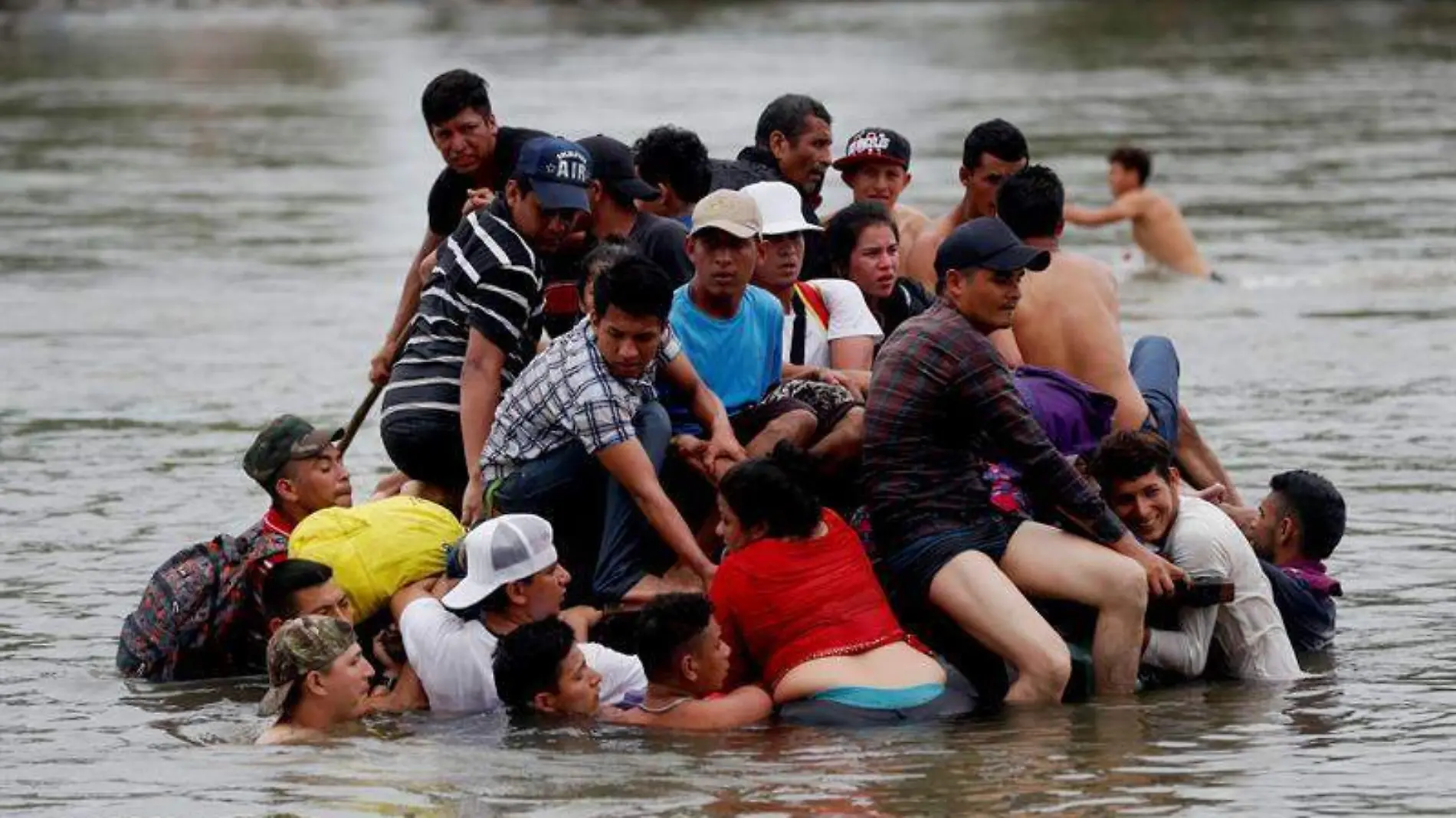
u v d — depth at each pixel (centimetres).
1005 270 1419
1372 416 2277
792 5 10881
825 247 1725
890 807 1201
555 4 11044
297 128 5634
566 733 1355
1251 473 2014
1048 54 7744
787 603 1395
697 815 1192
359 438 2267
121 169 4841
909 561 1437
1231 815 1181
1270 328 2838
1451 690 1418
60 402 2464
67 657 1550
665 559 1513
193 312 3052
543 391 1487
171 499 2006
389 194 4384
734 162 1834
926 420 1437
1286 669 1461
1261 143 5000
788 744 1327
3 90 6762
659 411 1503
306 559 1467
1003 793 1222
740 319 1544
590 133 5075
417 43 8600
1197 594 1446
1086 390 1549
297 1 11069
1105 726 1353
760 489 1400
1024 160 1786
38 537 1873
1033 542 1438
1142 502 1456
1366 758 1278
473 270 1558
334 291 3228
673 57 7744
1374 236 3625
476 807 1214
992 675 1448
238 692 1473
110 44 8625
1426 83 6359
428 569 1477
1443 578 1683
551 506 1513
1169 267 3325
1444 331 2777
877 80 6738
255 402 2453
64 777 1288
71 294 3219
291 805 1225
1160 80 6650
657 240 1608
